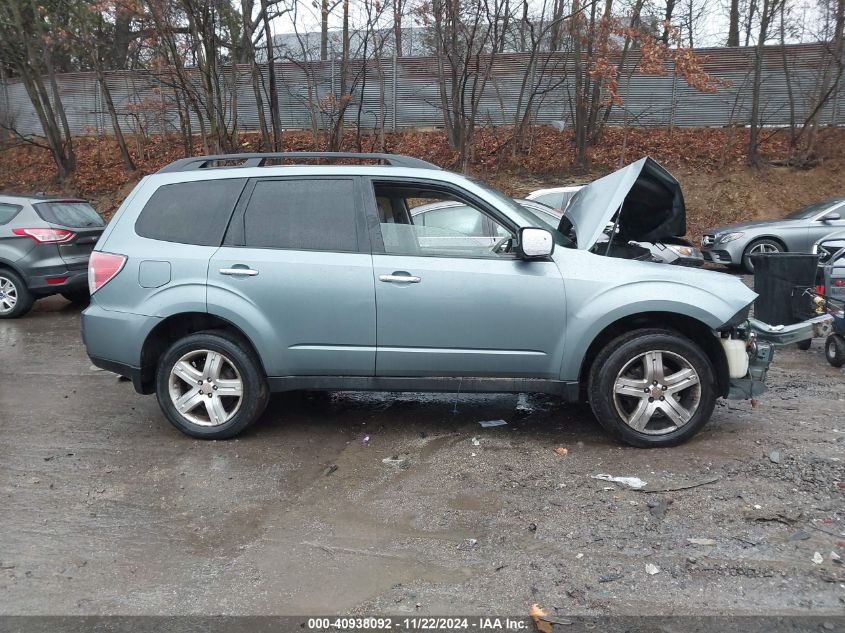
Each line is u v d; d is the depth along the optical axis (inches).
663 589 123.2
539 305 182.9
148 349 199.0
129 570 132.9
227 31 637.9
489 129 780.0
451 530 146.4
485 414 220.5
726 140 756.0
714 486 162.1
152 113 816.9
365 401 235.6
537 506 155.3
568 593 122.7
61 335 359.9
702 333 190.2
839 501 152.7
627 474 170.6
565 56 714.2
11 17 751.1
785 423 205.9
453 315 184.7
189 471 178.7
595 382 185.8
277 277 188.2
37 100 796.0
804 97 755.4
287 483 171.3
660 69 636.7
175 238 196.2
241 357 193.0
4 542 143.3
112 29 750.5
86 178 812.6
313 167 196.7
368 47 738.8
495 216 189.5
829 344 277.1
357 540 143.3
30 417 223.8
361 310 186.7
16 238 393.4
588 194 212.4
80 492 166.7
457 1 603.5
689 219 687.1
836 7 689.6
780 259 264.7
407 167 195.9
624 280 182.9
